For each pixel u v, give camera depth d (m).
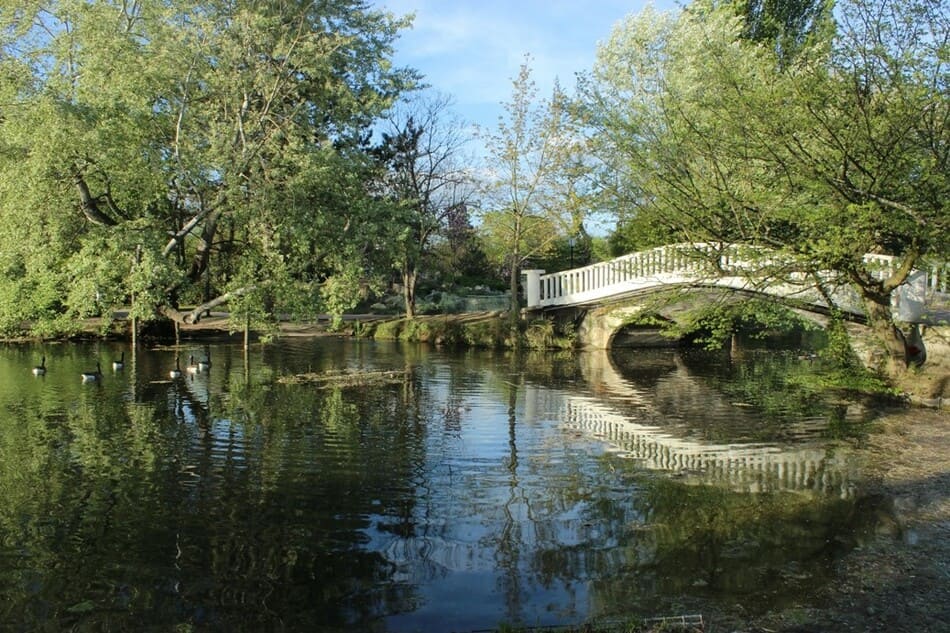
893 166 11.16
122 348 23.61
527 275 28.19
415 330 28.48
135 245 18.23
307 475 8.73
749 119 11.66
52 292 19.61
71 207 19.09
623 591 5.50
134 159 17.89
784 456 9.72
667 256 14.65
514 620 5.05
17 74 17.47
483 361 21.95
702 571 5.87
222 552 6.33
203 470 8.89
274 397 14.48
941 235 11.02
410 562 6.12
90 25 17.62
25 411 12.70
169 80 18.80
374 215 21.20
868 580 5.64
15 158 17.61
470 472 8.94
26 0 18.47
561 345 26.00
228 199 19.27
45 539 6.61
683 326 15.35
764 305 15.45
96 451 9.79
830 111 11.67
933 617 5.00
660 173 13.36
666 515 7.29
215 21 19.53
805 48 11.35
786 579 5.68
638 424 12.05
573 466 9.25
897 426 11.60
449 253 37.09
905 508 7.42
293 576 5.85
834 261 11.91
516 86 27.30
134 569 5.97
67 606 5.32
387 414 12.79
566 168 25.52
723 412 13.13
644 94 20.53
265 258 20.33
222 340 27.19
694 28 21.00
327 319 35.94
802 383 16.58
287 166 19.62
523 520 7.17
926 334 14.89
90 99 17.09
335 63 22.41
